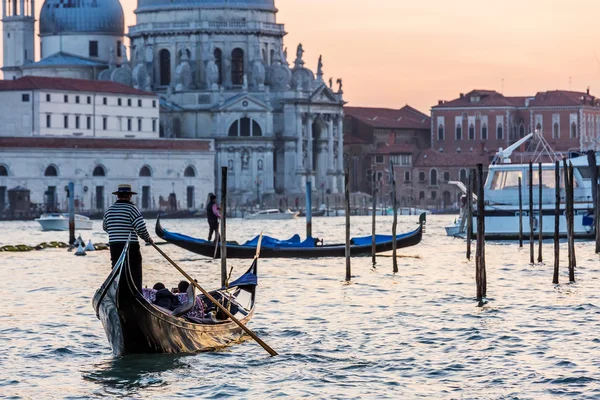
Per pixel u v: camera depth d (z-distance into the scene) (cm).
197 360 6172
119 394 5569
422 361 6169
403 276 9931
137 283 5975
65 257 12719
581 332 6856
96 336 6862
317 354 6338
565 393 5503
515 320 7306
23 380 5822
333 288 9062
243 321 6738
